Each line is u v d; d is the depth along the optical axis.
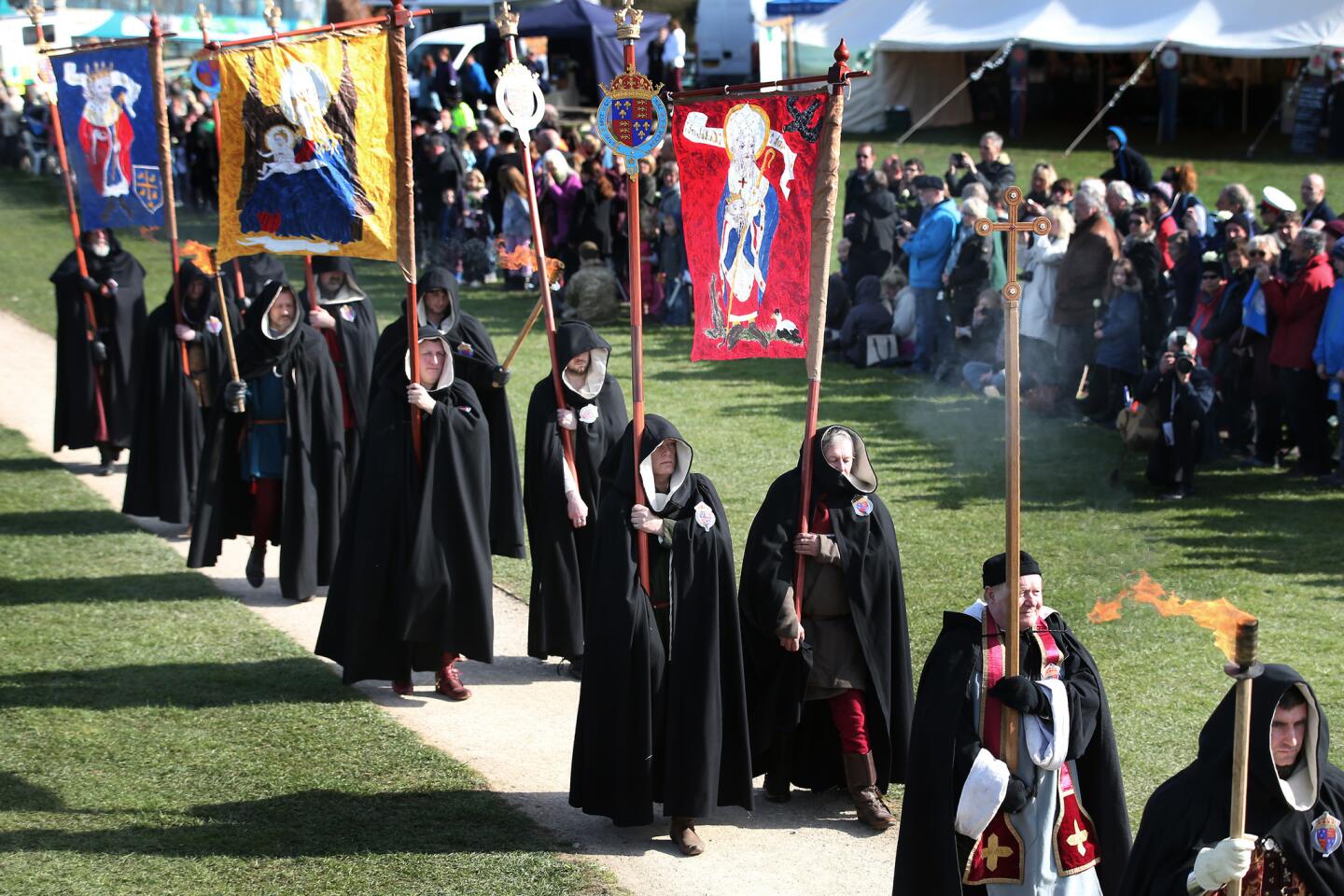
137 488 13.87
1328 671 9.30
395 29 9.41
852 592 7.86
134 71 13.16
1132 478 13.88
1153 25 27.75
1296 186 25.98
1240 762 5.04
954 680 6.18
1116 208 16.62
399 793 8.45
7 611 11.52
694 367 19.19
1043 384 16.02
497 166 24.25
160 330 13.72
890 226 19.05
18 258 28.67
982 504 13.23
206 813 8.18
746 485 13.95
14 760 8.86
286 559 11.79
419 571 9.60
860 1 32.38
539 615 10.15
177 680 10.13
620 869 7.57
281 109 9.42
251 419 11.91
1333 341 13.12
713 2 36.53
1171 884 5.27
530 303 23.27
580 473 10.16
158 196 13.39
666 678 7.79
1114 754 6.28
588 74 36.28
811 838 7.95
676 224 21.44
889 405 16.81
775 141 7.93
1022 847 6.12
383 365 9.88
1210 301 14.64
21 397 19.42
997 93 34.22
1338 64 27.44
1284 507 12.90
